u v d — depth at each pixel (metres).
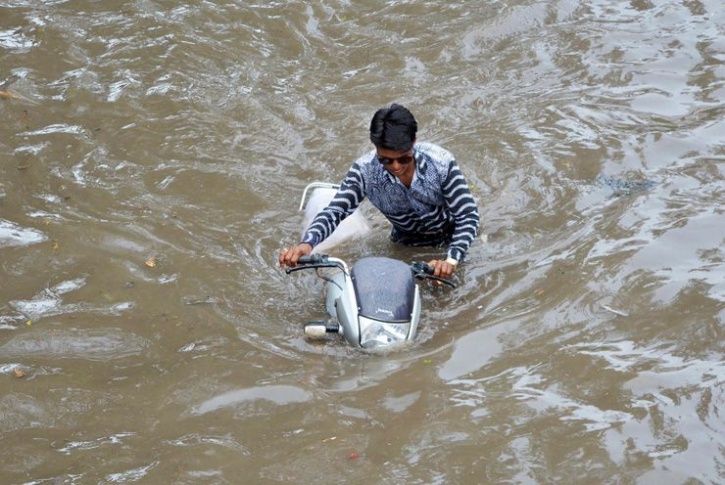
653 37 20.86
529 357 11.15
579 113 17.81
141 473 9.48
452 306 12.51
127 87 18.73
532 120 17.72
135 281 13.15
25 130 17.22
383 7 22.52
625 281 12.47
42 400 10.71
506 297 12.56
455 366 11.08
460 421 10.04
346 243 14.40
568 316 11.91
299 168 16.47
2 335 11.95
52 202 15.09
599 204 14.73
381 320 11.59
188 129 17.47
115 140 17.03
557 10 22.17
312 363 11.33
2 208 14.86
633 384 10.45
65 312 12.45
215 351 11.61
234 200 15.43
